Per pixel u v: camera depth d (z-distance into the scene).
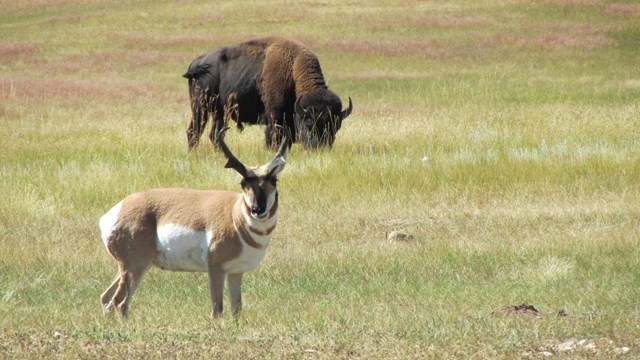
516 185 59.00
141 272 31.39
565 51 149.12
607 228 47.72
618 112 89.25
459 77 132.12
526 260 42.25
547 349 26.27
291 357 25.31
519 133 76.94
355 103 111.25
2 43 164.12
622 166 62.03
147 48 160.00
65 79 133.00
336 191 58.53
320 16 178.75
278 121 74.44
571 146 69.38
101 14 191.12
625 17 170.12
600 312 31.48
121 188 59.16
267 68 74.62
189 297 36.72
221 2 196.88
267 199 29.75
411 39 159.75
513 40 156.38
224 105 76.69
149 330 28.72
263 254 30.86
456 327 29.09
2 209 53.12
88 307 34.00
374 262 42.41
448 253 43.47
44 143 78.50
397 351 25.92
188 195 31.50
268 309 33.59
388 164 64.50
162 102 112.56
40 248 45.28
